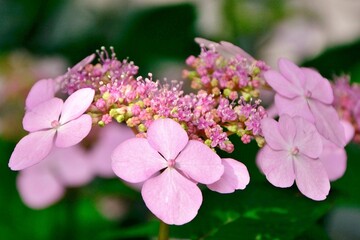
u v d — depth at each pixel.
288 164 0.24
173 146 0.23
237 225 0.31
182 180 0.23
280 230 0.30
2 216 0.43
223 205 0.31
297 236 0.33
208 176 0.23
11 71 0.49
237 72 0.27
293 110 0.26
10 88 0.48
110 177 0.42
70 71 0.27
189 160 0.23
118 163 0.23
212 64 0.27
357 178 0.38
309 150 0.25
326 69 0.50
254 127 0.25
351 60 0.50
